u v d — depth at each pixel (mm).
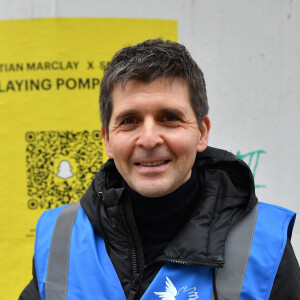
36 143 2031
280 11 2035
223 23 2039
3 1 2006
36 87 2018
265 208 1166
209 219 1094
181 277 1054
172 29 2025
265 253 1064
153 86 1007
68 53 2008
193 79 1081
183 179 1086
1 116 2025
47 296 1123
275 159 2066
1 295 2041
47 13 2000
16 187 2039
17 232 2039
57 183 2033
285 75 2053
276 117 2064
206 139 1165
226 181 1160
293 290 1048
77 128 2025
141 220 1131
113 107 1072
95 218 1169
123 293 1069
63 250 1174
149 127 996
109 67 1144
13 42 2010
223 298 1029
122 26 2012
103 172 1272
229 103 2061
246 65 2051
